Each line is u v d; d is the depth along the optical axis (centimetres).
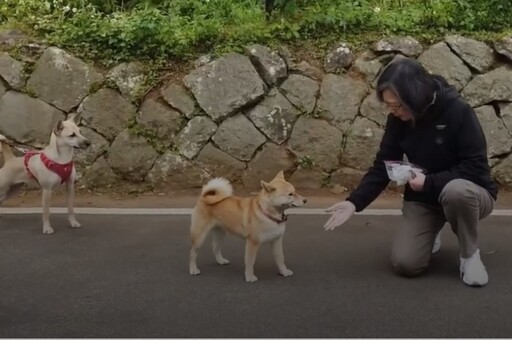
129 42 636
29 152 501
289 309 344
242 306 348
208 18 695
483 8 669
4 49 636
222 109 612
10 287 375
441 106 366
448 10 667
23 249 442
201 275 395
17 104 621
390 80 350
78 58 631
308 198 588
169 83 625
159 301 355
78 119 599
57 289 372
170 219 516
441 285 375
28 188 605
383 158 396
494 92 612
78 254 432
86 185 613
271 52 624
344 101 616
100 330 320
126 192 607
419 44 629
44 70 625
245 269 391
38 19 665
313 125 612
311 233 476
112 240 463
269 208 374
